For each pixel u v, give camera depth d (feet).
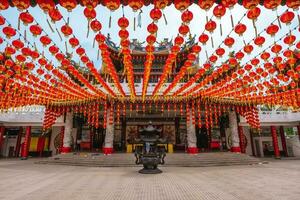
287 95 43.57
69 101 56.75
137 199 20.40
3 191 23.58
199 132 78.95
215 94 46.98
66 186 26.13
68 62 23.30
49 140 83.10
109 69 25.77
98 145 77.61
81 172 38.81
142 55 74.43
